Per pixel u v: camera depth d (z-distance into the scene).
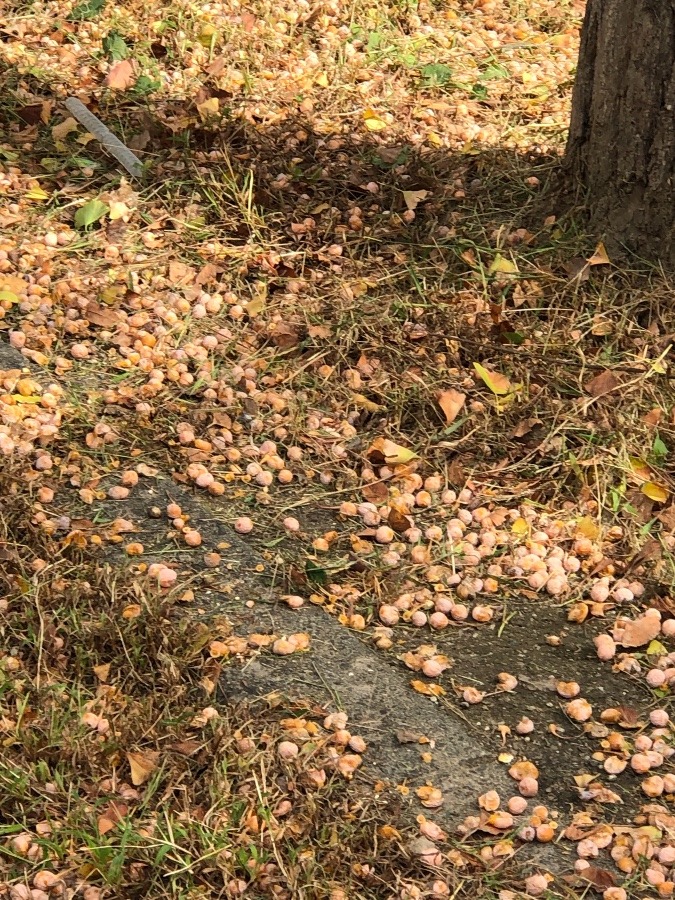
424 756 1.78
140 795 1.69
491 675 1.92
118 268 2.67
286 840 1.64
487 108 3.35
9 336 2.47
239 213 2.84
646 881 1.65
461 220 2.78
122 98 3.21
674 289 2.49
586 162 2.61
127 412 2.33
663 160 2.45
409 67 3.48
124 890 1.59
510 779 1.77
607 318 2.48
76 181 2.91
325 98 3.30
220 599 1.98
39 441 2.23
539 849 1.68
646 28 2.38
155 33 3.46
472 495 2.22
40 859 1.61
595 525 2.15
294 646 1.91
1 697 1.78
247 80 3.29
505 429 2.32
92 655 1.85
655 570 2.08
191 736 1.76
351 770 1.74
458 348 2.46
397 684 1.88
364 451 2.29
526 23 3.91
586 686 1.92
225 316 2.60
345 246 2.75
